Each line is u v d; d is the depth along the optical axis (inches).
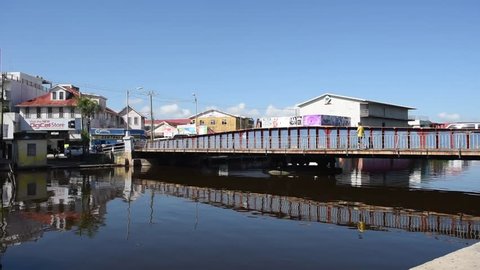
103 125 3368.6
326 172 2007.9
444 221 919.0
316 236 785.6
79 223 892.0
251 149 1819.6
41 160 2112.5
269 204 1157.7
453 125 3307.1
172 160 2613.2
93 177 1856.5
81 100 2760.8
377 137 1541.6
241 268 600.1
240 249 696.4
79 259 638.5
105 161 2463.1
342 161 2682.1
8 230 823.7
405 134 1450.5
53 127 2723.9
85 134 2603.3
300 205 1139.9
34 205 1113.4
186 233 808.3
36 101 2930.6
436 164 2859.3
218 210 1060.5
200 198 1273.4
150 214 1000.2
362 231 826.2
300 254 668.7
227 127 4141.2
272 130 2130.9
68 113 2888.8
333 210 1060.5
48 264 613.3
